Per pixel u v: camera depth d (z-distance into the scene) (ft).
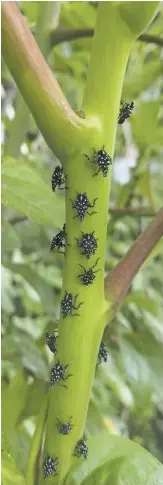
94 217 0.60
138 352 0.88
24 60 0.51
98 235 0.60
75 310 0.60
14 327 1.24
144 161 1.35
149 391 0.94
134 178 1.36
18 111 1.17
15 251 1.41
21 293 1.48
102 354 0.75
